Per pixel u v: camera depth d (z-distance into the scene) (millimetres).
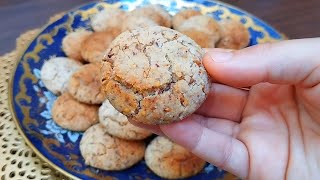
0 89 154
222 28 178
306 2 201
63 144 141
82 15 185
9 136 137
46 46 171
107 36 170
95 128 145
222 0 207
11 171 126
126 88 92
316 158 108
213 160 112
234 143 112
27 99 151
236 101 121
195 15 183
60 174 128
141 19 172
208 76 99
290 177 109
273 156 110
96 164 134
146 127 113
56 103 151
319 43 99
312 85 103
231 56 99
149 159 138
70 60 169
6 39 177
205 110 122
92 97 150
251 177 113
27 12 190
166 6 196
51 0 198
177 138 106
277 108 117
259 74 100
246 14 187
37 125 143
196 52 98
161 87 91
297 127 113
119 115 140
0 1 193
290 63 99
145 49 95
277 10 198
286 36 178
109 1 192
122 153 137
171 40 97
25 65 160
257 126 115
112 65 95
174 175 134
